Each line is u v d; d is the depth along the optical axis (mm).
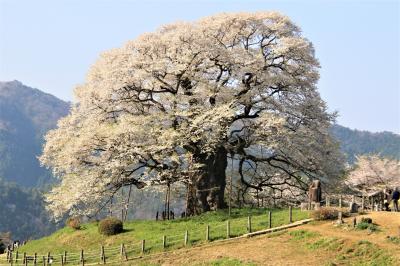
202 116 43969
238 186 55969
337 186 52406
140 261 35312
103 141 46312
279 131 46625
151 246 37250
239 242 35000
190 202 48000
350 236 32375
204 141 45969
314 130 51219
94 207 48500
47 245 46094
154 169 47656
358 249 30484
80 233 45312
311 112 51406
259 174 55219
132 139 45250
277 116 48438
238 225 38312
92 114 48031
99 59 51125
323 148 51406
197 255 33969
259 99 49312
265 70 48812
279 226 36312
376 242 30891
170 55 46188
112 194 48375
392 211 39781
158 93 48906
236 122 50688
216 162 48188
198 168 47594
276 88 50438
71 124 50438
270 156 50500
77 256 40250
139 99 48281
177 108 47031
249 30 49969
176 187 54625
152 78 46344
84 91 49906
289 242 33469
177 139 44594
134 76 45375
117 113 49250
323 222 36000
